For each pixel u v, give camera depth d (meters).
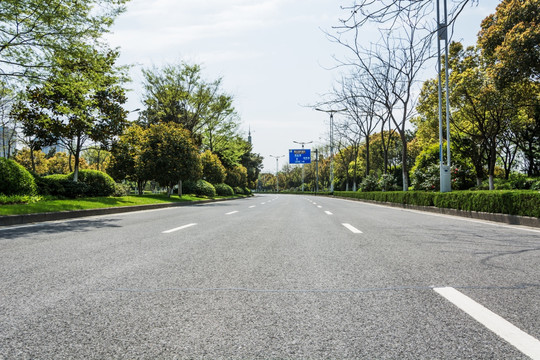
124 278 3.86
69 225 9.52
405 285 3.55
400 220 11.02
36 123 20.53
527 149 32.00
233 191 55.44
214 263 4.63
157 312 2.81
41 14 14.27
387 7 5.88
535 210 9.22
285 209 17.22
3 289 3.41
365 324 2.55
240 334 2.39
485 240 6.64
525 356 2.05
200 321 2.62
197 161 28.12
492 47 19.66
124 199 20.39
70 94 16.27
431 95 26.09
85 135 22.20
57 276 3.93
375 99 26.91
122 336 2.35
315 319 2.66
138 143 28.08
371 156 58.62
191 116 40.22
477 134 27.42
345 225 9.37
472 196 12.29
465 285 3.54
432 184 25.14
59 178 20.00
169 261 4.75
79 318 2.67
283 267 4.40
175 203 23.41
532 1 16.72
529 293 3.26
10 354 2.09
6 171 15.20
